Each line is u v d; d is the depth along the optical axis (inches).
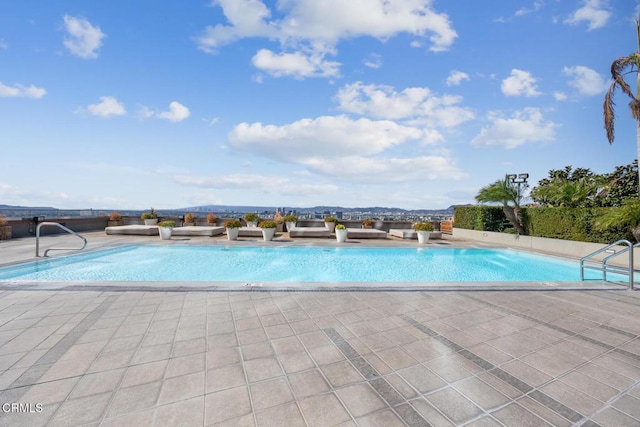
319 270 305.7
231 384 82.8
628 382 87.7
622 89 372.5
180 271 285.7
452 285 194.7
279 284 188.5
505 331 125.2
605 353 106.6
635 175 454.0
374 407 74.0
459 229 595.5
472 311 149.4
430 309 150.8
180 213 668.1
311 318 135.4
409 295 173.5
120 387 80.6
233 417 69.1
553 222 423.2
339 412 71.8
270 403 74.7
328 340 113.3
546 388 84.0
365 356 101.1
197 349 103.9
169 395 77.3
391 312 145.3
